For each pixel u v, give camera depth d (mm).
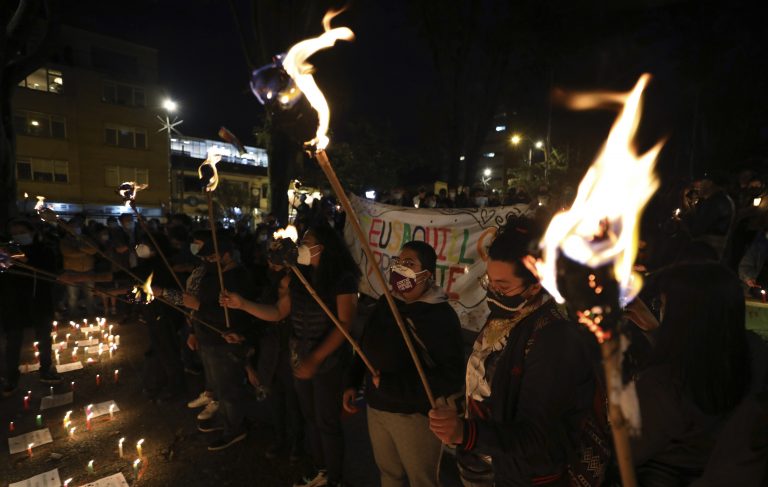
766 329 3893
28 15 8789
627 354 1425
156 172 32125
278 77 922
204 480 3146
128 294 4109
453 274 4973
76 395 4605
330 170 1084
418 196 9031
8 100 9023
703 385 1241
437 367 2023
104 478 3180
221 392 3496
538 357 1341
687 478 1293
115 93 30297
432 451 2096
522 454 1316
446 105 18938
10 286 4520
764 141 19781
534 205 4602
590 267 639
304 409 2885
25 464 3385
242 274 3508
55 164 28094
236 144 2674
